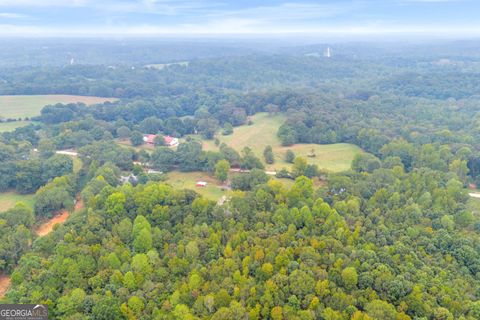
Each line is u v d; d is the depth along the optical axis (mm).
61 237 79375
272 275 64312
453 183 105500
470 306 59250
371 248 72688
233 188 112188
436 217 88375
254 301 59562
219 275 64938
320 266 66875
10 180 120688
